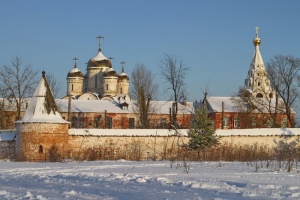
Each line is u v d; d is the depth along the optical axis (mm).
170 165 34875
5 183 21391
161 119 76375
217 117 77938
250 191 18188
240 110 74375
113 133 49688
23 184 20859
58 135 47812
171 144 50594
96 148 49031
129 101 79188
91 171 28938
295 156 46031
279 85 64625
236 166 33594
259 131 51625
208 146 48688
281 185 20281
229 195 17078
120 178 23422
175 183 21031
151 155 50062
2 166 34844
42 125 47312
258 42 86500
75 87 91875
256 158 42438
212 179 23125
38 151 47156
